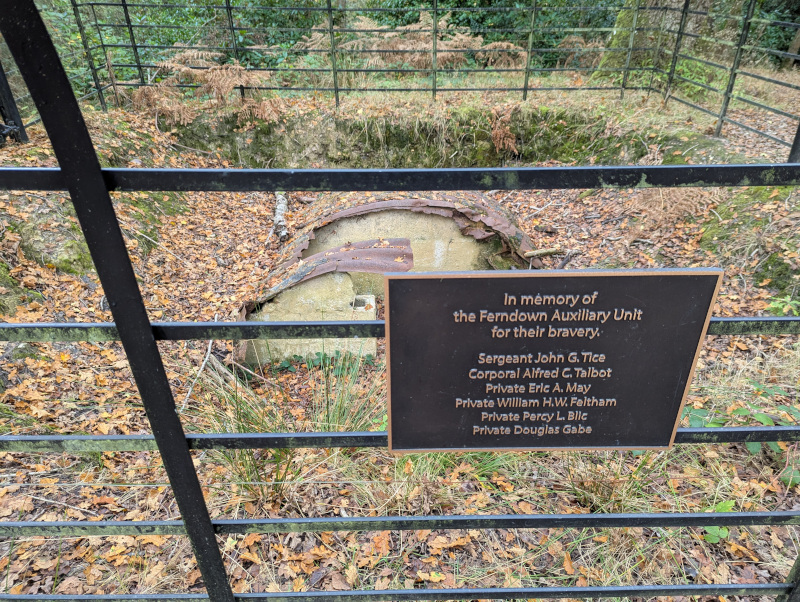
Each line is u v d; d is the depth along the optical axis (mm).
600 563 2352
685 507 2553
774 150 5676
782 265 4285
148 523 1604
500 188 1234
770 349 3676
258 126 7523
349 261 4230
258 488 2674
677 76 7086
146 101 7340
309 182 1213
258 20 10031
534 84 8367
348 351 3971
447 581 2293
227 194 6969
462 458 2881
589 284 1317
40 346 3627
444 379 1445
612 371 1426
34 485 2619
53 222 4480
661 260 5012
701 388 3264
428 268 4809
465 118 7477
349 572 2301
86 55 6926
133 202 5711
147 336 1302
